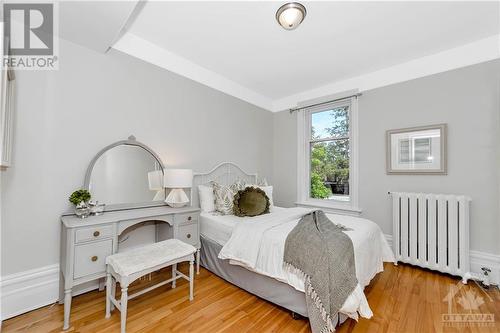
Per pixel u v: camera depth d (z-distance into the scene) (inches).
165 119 104.9
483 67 93.5
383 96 119.4
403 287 85.6
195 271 97.5
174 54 108.0
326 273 58.4
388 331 61.3
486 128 92.8
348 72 124.6
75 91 79.2
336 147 141.9
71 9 64.2
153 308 70.8
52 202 73.9
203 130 121.7
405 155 111.3
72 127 78.4
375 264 84.0
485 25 84.5
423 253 99.8
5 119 59.6
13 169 67.0
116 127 89.2
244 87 146.6
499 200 89.8
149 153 97.4
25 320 64.2
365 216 124.3
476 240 93.8
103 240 68.1
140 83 96.3
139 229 94.3
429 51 103.1
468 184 96.0
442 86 102.7
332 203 140.3
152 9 76.7
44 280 71.4
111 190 85.9
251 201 105.0
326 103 142.7
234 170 139.4
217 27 87.0
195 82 117.5
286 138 163.5
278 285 70.1
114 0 61.1
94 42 79.5
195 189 116.9
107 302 65.7
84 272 64.1
